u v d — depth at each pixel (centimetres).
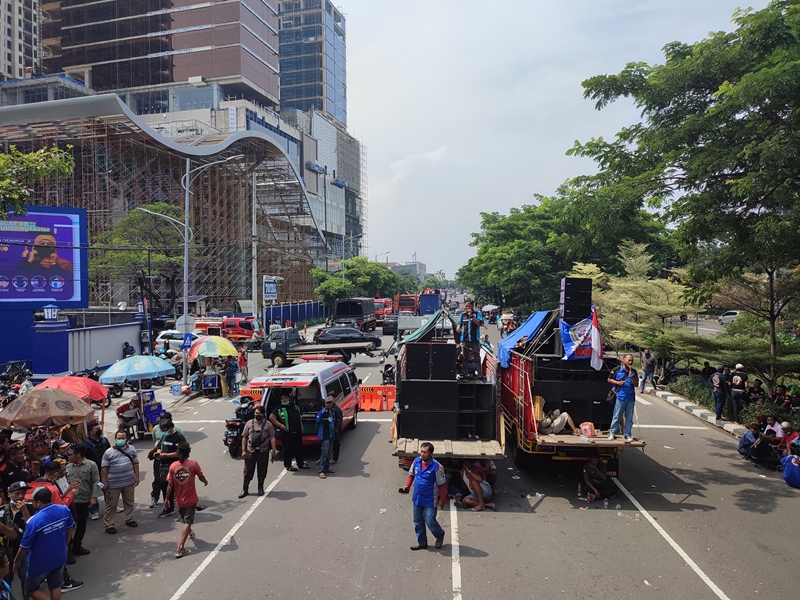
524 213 5294
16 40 11369
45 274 2702
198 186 5919
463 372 1132
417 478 806
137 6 10788
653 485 1094
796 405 1431
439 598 675
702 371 2050
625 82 1349
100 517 972
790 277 1545
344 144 15562
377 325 5634
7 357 2602
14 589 746
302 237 7819
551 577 724
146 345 2833
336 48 16575
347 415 1498
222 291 5859
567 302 1115
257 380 1238
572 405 1085
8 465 902
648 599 669
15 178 1177
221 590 705
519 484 1102
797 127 1036
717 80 1223
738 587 698
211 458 1321
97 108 4825
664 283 2297
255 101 11750
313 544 835
